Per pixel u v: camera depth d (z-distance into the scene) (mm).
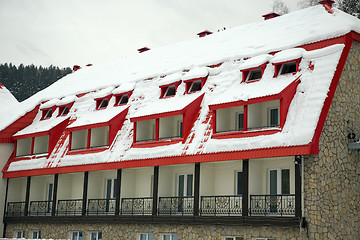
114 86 32875
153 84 30438
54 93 38125
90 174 30812
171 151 25703
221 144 23688
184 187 27406
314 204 20719
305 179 21125
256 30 29250
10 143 36188
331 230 21062
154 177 26844
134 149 27734
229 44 29219
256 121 24234
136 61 35875
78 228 30469
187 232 25031
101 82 34938
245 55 26422
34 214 34000
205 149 24234
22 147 36156
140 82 31375
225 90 25812
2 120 37312
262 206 22625
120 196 28828
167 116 26453
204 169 25438
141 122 28969
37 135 34000
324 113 21406
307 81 22562
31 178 34500
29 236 33500
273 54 25203
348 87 23250
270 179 23781
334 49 22672
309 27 25250
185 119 25875
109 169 28625
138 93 30719
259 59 24891
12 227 34875
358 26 23250
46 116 36875
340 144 22328
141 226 27203
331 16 25078
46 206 33406
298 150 20828
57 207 32156
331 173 21609
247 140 22797
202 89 27094
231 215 24125
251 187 23125
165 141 26516
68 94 36312
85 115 32969
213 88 26578
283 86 22469
